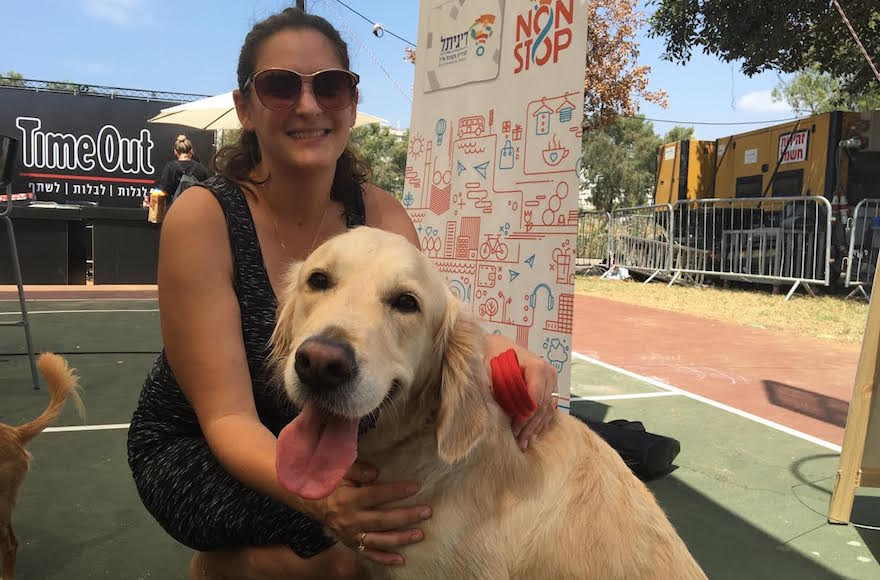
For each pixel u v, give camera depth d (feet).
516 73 10.82
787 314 36.52
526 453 6.93
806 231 43.14
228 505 7.36
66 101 57.67
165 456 7.90
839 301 40.34
